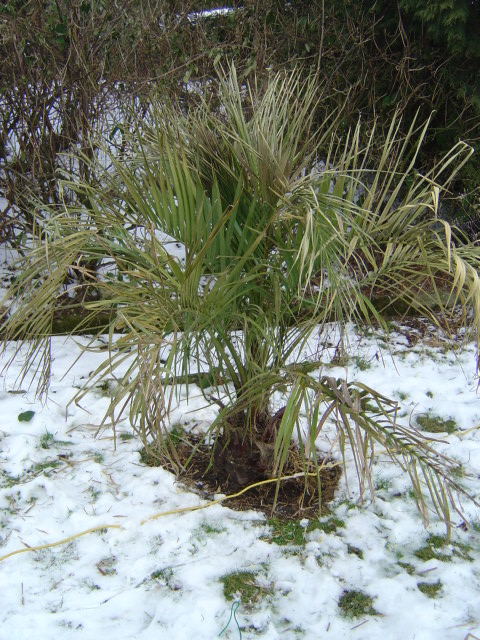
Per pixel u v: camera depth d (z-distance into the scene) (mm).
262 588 2520
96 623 2357
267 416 3006
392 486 3125
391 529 2836
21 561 2650
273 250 2807
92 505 2979
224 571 2598
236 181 2541
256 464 3047
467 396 3955
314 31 5582
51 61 4633
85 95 4602
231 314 2545
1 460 3295
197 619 2348
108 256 2588
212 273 2602
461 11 4895
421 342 4562
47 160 4789
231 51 5449
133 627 2348
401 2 5133
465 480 3180
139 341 2137
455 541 2795
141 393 2160
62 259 2389
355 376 4133
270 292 2682
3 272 5070
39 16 4488
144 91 4824
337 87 5469
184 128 2721
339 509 2963
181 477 3166
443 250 2443
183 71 5176
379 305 4840
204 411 3703
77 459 3328
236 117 2568
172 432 3537
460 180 5668
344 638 2303
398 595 2477
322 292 2824
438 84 5324
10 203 4781
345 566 2625
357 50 5332
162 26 5625
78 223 2529
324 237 2426
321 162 5516
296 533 2801
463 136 5426
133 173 2713
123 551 2717
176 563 2641
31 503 3002
